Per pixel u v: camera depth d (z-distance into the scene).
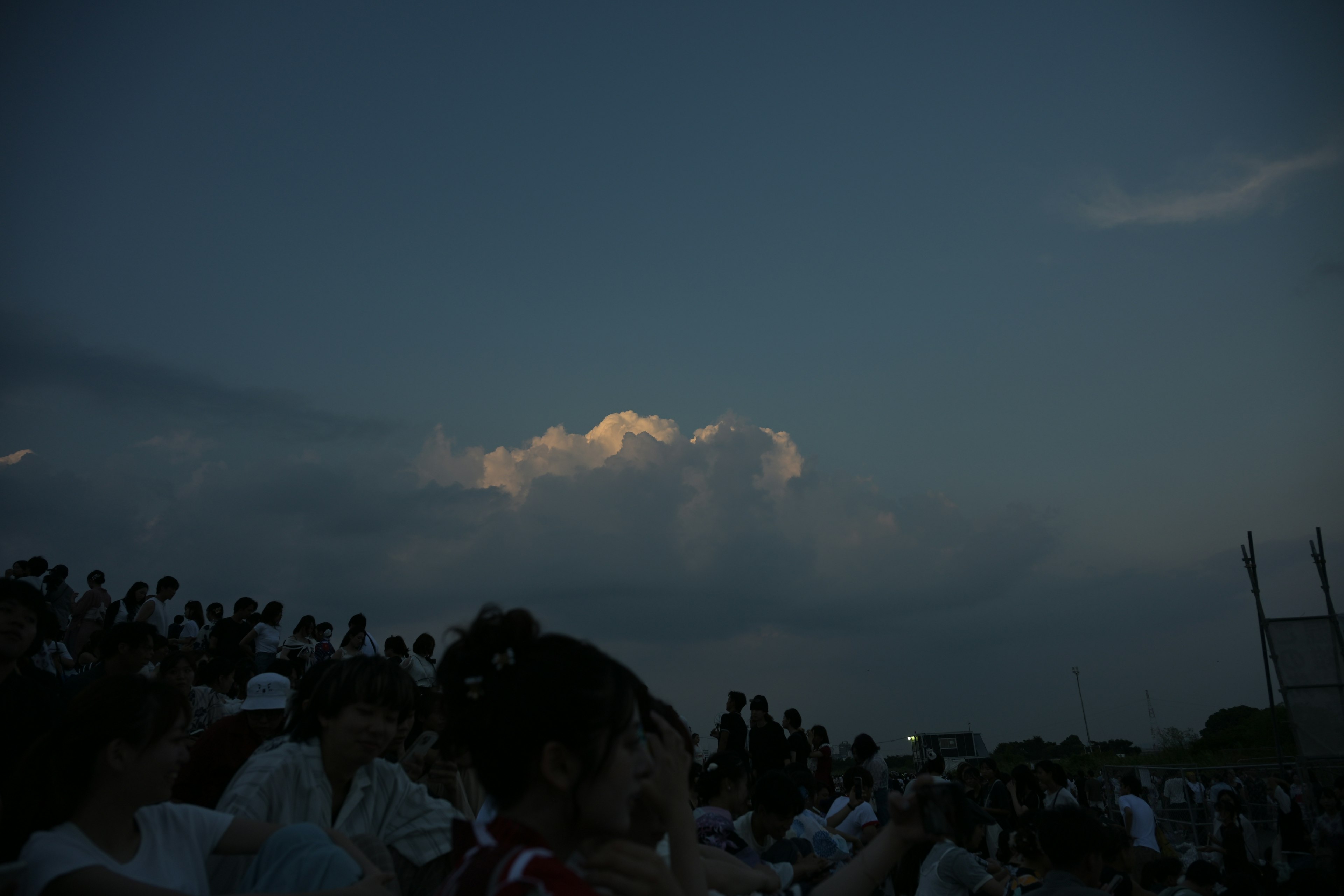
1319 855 6.54
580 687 1.63
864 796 8.79
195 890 2.73
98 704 2.62
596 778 1.64
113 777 2.58
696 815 3.82
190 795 4.12
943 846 5.72
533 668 1.66
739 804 4.94
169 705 2.71
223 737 4.25
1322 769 11.25
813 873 4.71
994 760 12.59
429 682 9.66
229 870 3.04
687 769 1.98
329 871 2.59
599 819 1.65
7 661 3.88
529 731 1.61
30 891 2.37
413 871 3.38
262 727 4.31
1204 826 14.30
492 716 1.65
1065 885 4.41
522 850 1.50
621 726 1.67
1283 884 9.13
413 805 3.53
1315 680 11.70
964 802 2.30
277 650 12.49
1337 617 11.95
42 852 2.43
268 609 12.63
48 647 7.99
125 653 5.43
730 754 5.01
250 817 3.13
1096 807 15.82
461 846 1.72
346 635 11.93
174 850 2.74
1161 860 6.92
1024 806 9.65
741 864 3.11
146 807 2.74
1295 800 11.98
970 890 5.59
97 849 2.54
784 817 5.21
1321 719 11.46
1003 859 9.05
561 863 1.57
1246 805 13.77
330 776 3.34
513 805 1.66
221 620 12.61
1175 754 27.02
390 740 3.39
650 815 2.12
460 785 4.36
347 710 3.29
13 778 2.63
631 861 1.61
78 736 2.57
